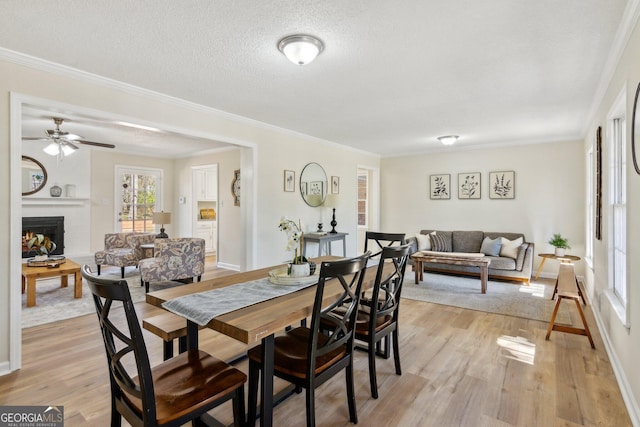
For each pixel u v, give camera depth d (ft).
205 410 4.47
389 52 7.98
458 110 12.78
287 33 7.15
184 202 24.07
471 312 12.30
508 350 9.10
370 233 11.82
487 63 8.61
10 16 6.51
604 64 8.59
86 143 14.64
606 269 9.59
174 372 5.02
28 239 18.11
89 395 6.88
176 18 6.59
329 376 5.66
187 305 5.68
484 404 6.64
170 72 9.22
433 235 19.88
